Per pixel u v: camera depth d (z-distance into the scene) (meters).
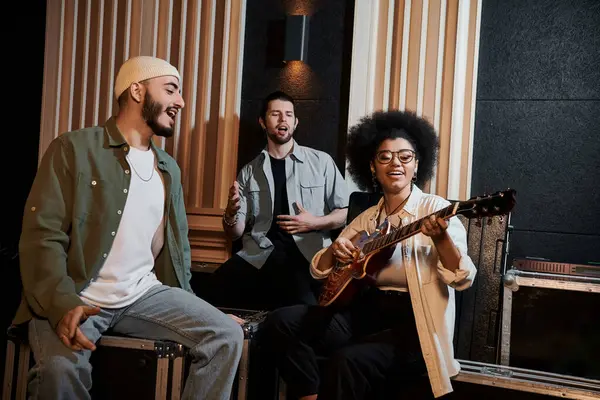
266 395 2.64
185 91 3.87
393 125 2.58
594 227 3.32
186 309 2.35
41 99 4.14
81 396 2.13
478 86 3.51
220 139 3.80
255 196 3.52
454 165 3.42
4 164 4.19
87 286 2.31
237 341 2.33
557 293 2.67
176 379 2.31
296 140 3.77
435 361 2.19
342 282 2.40
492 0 3.50
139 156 2.47
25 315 2.23
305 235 3.40
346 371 2.17
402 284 2.35
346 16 3.71
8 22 4.21
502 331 2.72
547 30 3.42
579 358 2.62
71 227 2.33
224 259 3.75
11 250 3.94
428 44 3.50
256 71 3.85
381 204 2.58
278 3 3.83
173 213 2.59
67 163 2.35
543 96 3.41
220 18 3.85
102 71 4.00
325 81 3.74
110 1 3.98
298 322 2.43
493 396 2.23
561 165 3.38
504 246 2.92
